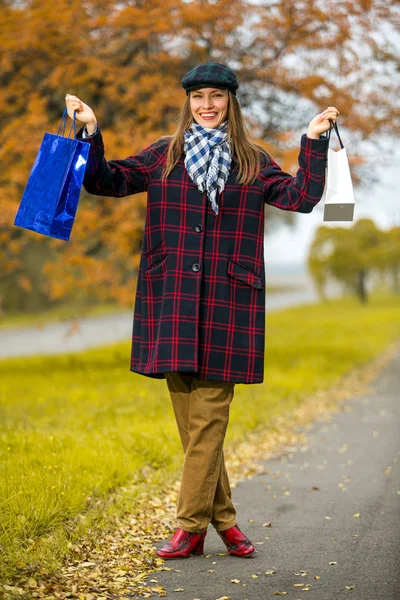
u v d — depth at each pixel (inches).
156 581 194.9
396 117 626.2
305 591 188.9
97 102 666.8
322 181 193.6
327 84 614.5
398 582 195.9
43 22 573.9
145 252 206.5
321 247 2802.7
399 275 3107.8
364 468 338.6
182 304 199.3
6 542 205.5
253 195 202.2
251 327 203.9
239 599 183.5
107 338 1405.0
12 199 604.7
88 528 227.0
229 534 214.2
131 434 359.9
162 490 283.3
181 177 202.2
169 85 619.8
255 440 402.6
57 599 177.8
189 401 210.2
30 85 637.9
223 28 583.5
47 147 191.0
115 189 201.0
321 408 534.3
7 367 831.7
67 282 684.7
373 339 1243.2
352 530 242.8
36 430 376.2
